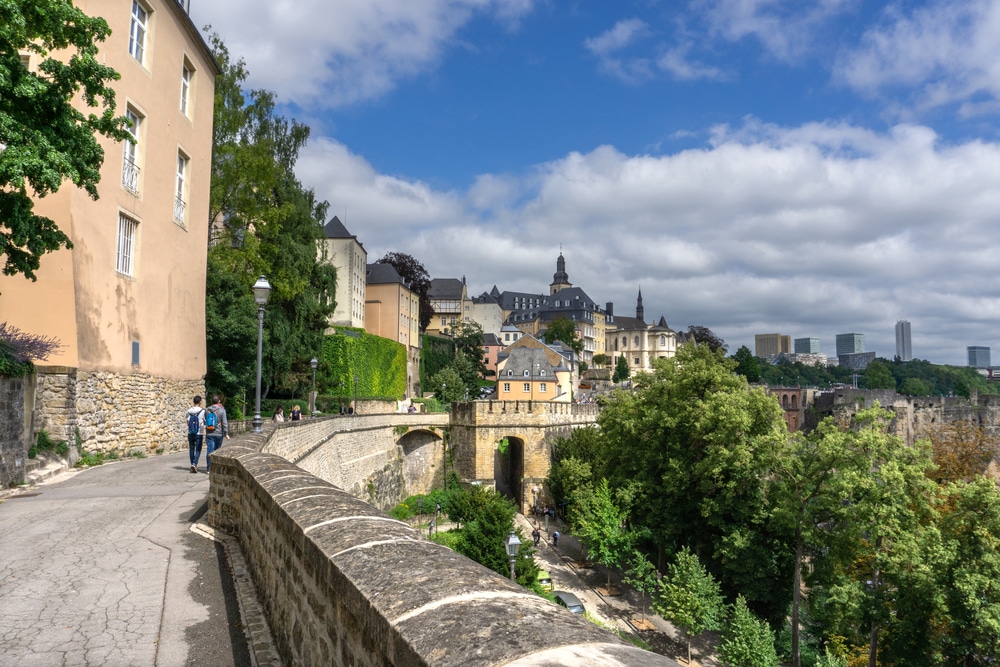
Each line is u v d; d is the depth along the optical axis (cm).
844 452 2912
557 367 10612
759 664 2703
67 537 987
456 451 5678
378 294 9331
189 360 2573
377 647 317
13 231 1123
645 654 239
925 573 2595
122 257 2027
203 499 1258
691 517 3719
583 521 3925
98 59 1845
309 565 485
